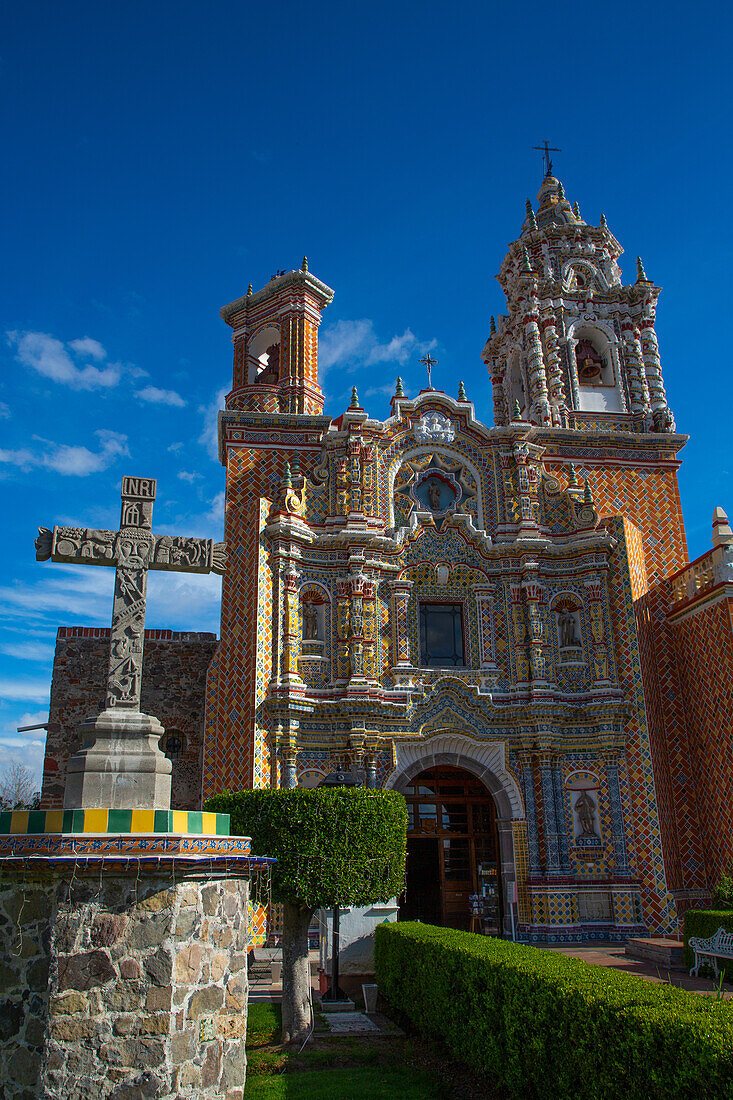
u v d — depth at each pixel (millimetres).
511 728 26250
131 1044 7660
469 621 27766
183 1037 7961
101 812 8281
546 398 31500
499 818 25625
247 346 32781
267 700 24891
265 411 29875
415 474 29016
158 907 8008
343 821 14258
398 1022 14914
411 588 27594
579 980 9227
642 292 33250
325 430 29188
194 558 10367
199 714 29656
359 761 25062
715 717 25797
